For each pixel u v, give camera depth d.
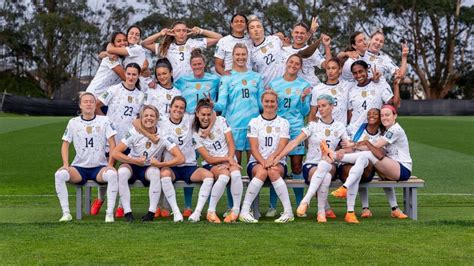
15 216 8.35
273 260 5.73
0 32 55.53
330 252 5.99
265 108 8.07
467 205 9.23
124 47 9.09
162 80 8.51
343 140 8.02
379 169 7.90
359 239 6.52
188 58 8.99
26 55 56.78
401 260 5.72
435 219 7.80
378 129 8.19
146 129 7.88
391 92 8.66
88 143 7.99
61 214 8.55
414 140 18.14
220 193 7.73
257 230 7.00
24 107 39.22
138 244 6.33
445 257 5.81
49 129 21.12
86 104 7.98
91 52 57.19
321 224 7.38
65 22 55.06
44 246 6.27
